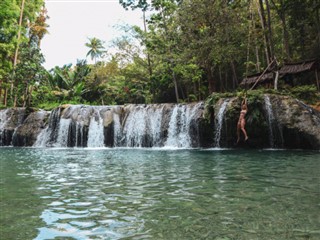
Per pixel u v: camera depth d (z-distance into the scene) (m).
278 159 9.84
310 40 26.19
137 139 19.77
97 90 36.03
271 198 4.50
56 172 7.89
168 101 34.59
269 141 15.00
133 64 35.19
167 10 25.36
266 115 14.80
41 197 4.94
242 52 25.80
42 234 3.16
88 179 6.70
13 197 4.95
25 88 32.16
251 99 14.97
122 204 4.38
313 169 7.43
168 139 18.62
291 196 4.60
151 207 4.17
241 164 8.79
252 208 3.97
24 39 34.00
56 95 33.50
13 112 24.25
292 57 26.84
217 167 8.26
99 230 3.26
